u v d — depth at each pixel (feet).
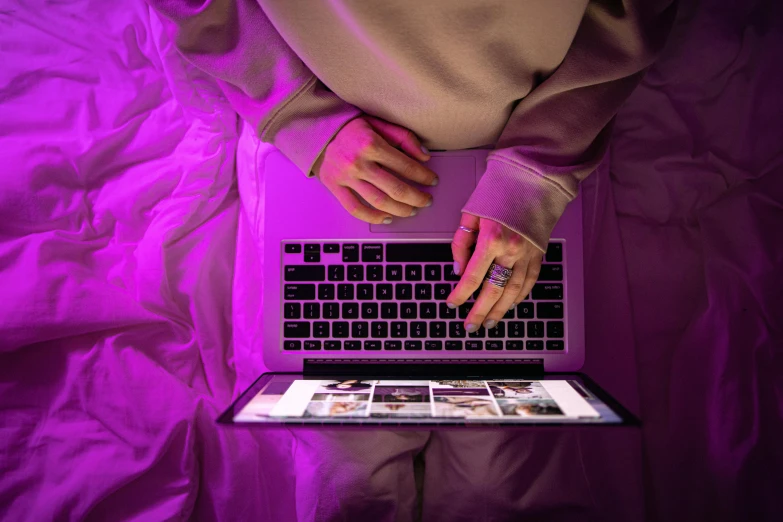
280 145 2.68
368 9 1.90
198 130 3.20
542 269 2.67
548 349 2.66
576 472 2.91
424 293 2.68
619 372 2.97
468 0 1.89
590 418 2.09
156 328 3.09
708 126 3.04
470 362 2.67
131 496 2.85
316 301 2.71
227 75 2.59
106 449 2.85
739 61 3.00
